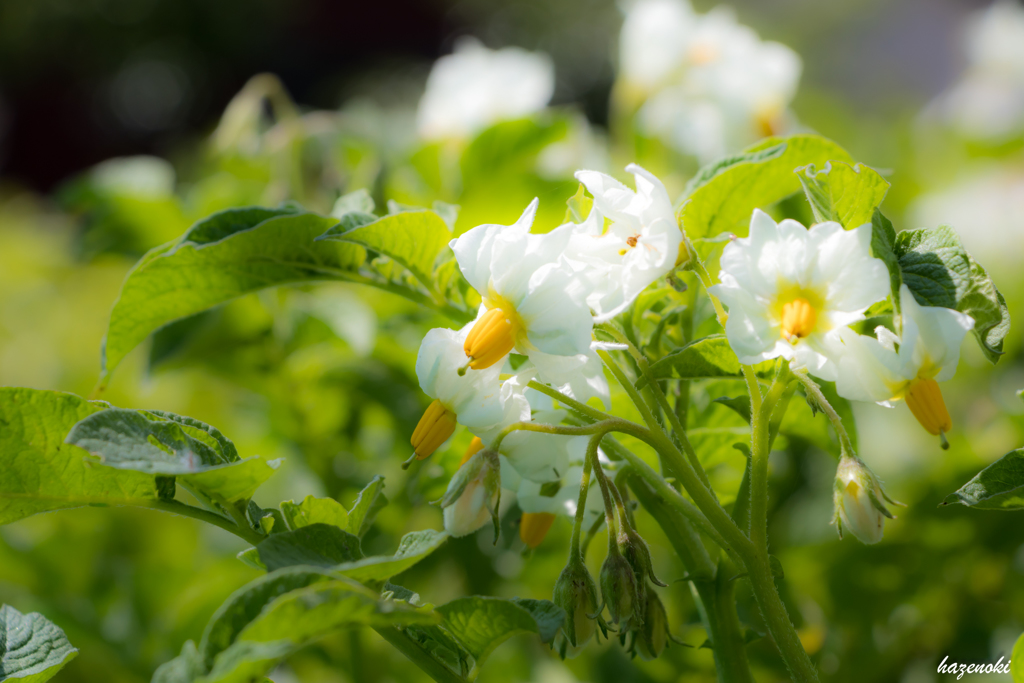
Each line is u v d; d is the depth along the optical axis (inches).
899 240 18.1
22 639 18.7
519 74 31.0
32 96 221.5
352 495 26.8
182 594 29.9
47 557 31.5
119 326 20.4
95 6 216.7
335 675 29.6
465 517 18.1
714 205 20.2
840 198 18.5
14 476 18.0
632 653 19.1
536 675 28.8
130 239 29.2
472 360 18.0
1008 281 37.2
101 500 18.2
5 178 219.6
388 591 18.2
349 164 31.3
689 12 32.0
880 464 33.4
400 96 162.4
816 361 17.6
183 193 38.9
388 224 19.6
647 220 18.0
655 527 25.8
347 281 20.5
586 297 18.0
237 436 31.7
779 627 18.1
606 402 18.9
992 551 25.8
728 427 21.2
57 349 53.4
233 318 26.5
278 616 16.6
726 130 30.9
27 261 62.1
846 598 26.5
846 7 155.6
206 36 216.7
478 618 17.9
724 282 17.7
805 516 29.6
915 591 26.3
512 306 18.1
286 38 223.1
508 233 18.1
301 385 27.6
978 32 50.6
